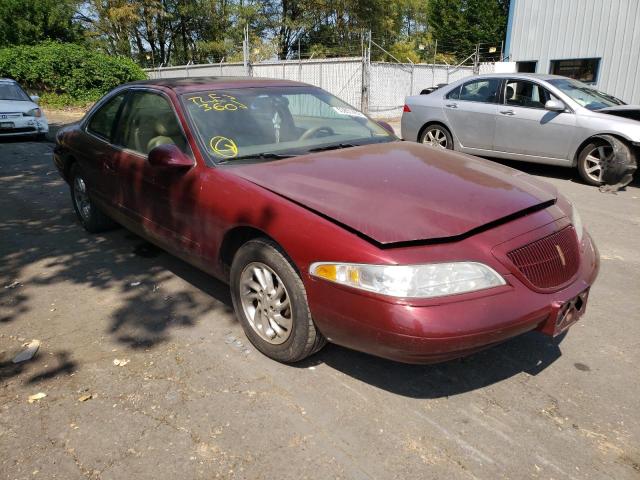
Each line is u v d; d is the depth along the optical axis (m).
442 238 2.53
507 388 2.90
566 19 15.54
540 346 3.32
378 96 18.84
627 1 14.11
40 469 2.32
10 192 7.06
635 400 2.81
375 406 2.74
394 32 37.31
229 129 3.71
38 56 20.17
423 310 2.38
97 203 4.89
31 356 3.17
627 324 3.61
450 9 40.59
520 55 16.94
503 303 2.49
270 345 3.09
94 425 2.59
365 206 2.75
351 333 2.59
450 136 9.05
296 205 2.86
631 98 14.45
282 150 3.68
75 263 4.61
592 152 7.54
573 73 15.82
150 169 3.88
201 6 36.16
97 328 3.51
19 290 4.09
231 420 2.62
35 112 12.02
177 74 24.02
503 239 2.62
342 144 3.91
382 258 2.44
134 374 3.00
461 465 2.35
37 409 2.71
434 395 2.83
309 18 36.00
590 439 2.52
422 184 3.02
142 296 3.97
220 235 3.27
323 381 2.94
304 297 2.80
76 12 32.78
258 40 33.91
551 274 2.70
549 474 2.31
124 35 34.31
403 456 2.40
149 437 2.51
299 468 2.33
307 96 4.38
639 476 2.30
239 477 2.28
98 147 4.69
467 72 21.83
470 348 2.44
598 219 6.04
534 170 8.83
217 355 3.19
